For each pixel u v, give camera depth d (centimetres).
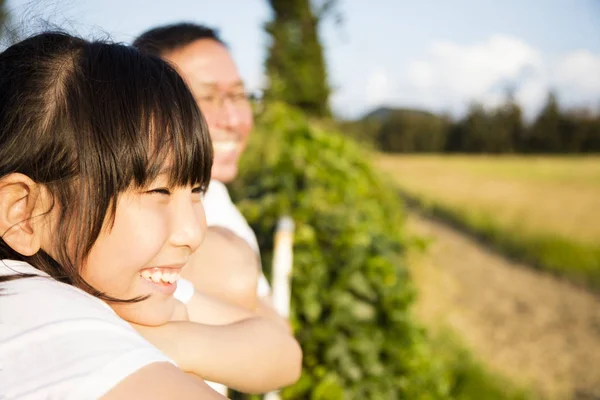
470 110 5550
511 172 3388
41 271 89
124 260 89
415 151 5600
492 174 3238
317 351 305
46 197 88
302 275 310
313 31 1152
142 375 75
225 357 121
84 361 75
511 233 1555
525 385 672
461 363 611
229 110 206
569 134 5391
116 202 87
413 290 381
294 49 1146
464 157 5219
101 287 91
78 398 72
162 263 94
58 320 79
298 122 446
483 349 789
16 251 90
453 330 731
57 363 75
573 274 1269
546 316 973
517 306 1017
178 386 76
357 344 308
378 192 495
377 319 323
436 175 3147
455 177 3053
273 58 1166
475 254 1418
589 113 5397
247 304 150
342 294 312
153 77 93
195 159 94
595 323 955
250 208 348
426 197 2266
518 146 5481
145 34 206
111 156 86
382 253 350
